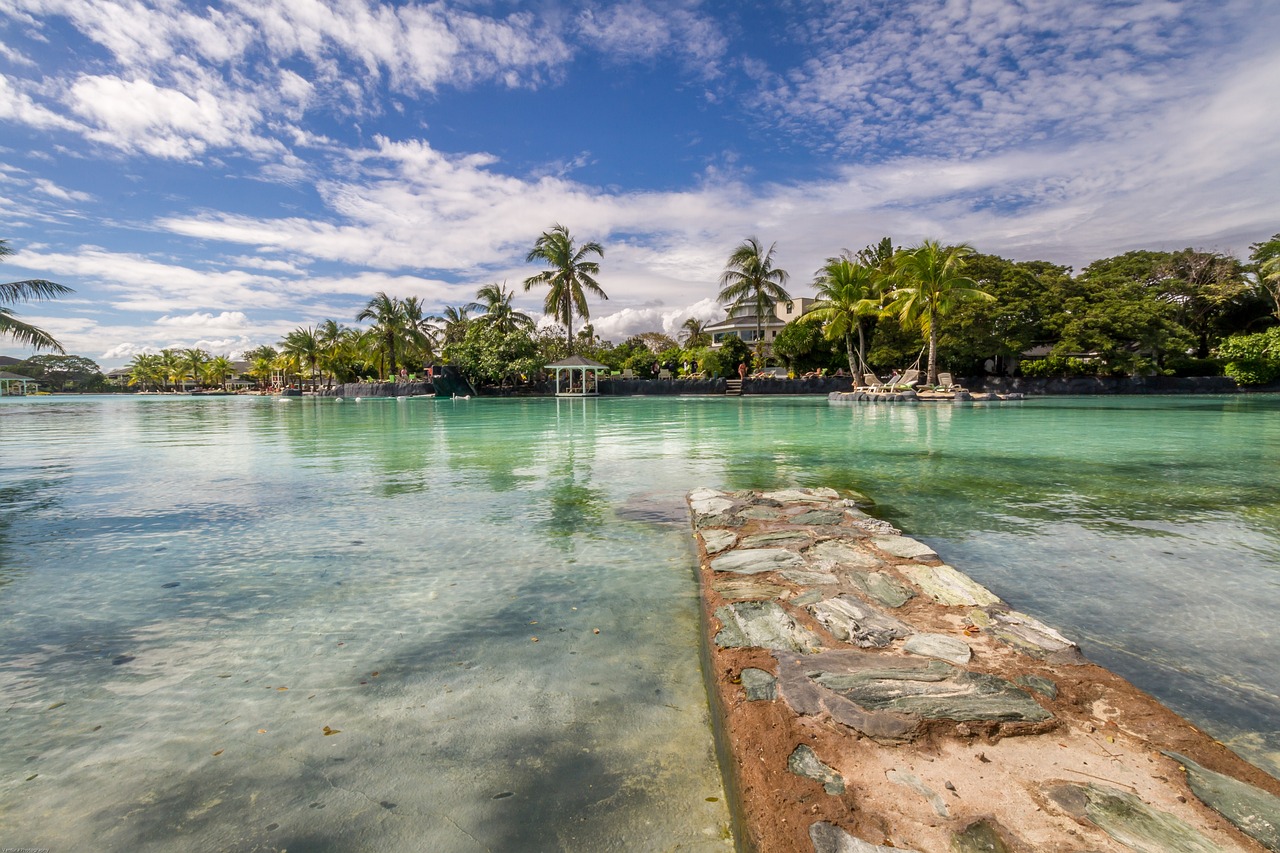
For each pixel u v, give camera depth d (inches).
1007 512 157.1
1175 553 119.3
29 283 707.4
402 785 53.4
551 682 71.7
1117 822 42.3
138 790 52.2
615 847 46.9
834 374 1339.8
